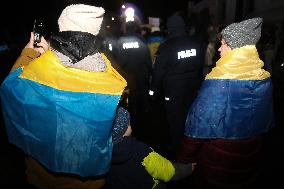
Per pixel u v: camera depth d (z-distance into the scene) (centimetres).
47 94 155
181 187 387
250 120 222
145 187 195
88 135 157
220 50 229
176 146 487
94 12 165
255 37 215
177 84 464
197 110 222
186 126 231
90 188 174
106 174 185
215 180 235
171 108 476
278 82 710
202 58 478
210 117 219
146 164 194
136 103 629
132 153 191
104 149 164
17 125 159
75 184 171
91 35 165
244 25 212
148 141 552
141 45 602
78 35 161
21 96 157
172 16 462
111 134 171
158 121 633
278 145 511
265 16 1332
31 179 175
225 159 229
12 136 163
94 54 165
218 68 220
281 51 708
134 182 194
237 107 218
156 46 705
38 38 191
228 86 216
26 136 157
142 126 614
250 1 1458
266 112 228
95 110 158
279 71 707
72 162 158
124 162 191
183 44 458
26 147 159
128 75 611
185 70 462
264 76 224
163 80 470
